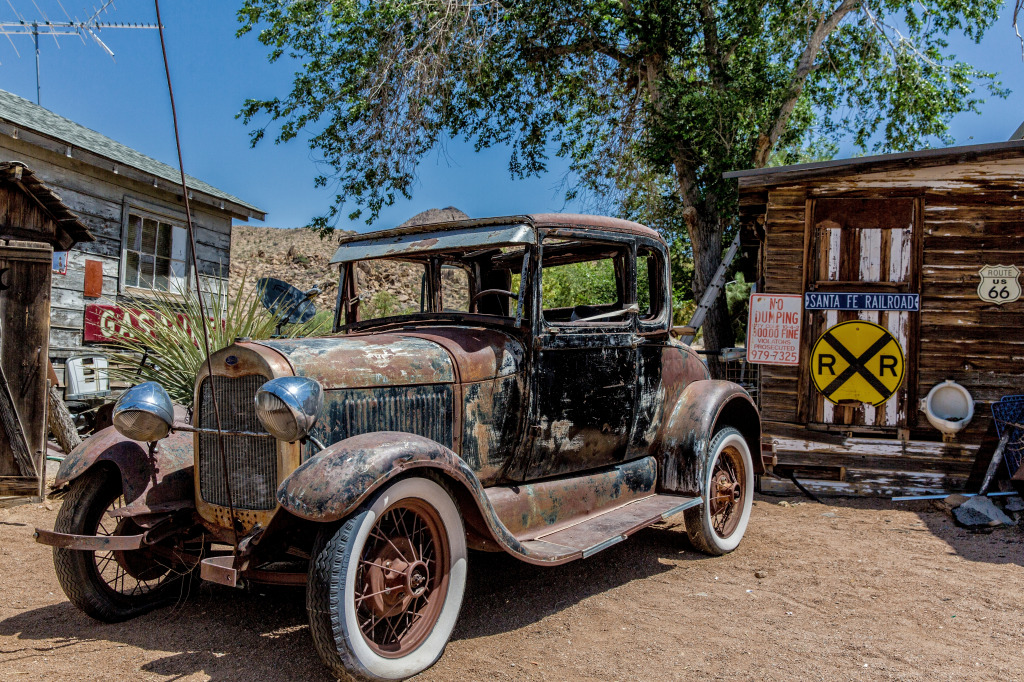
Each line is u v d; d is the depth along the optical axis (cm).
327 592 262
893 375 617
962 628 347
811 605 378
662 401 457
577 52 1423
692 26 1343
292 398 271
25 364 582
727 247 1473
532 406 369
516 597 388
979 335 604
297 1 1381
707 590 402
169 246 1112
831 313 632
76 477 337
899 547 484
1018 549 476
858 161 612
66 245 675
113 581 368
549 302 1028
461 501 316
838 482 632
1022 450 564
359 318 448
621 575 428
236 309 725
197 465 332
